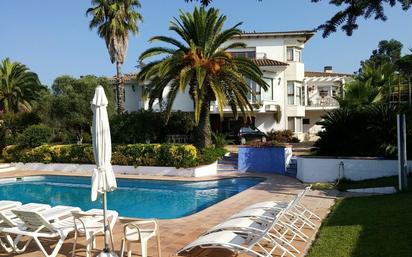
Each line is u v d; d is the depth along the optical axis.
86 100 30.23
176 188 18.70
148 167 21.64
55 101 30.03
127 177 20.50
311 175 17.19
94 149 6.59
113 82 38.34
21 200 16.88
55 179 22.64
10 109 41.50
